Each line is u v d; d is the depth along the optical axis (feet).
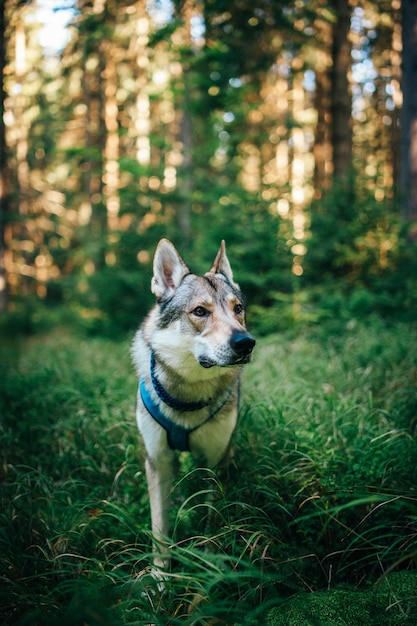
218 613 7.09
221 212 29.50
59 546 8.98
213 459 10.67
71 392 16.43
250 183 51.67
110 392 16.17
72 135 69.31
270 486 10.04
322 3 34.60
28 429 14.19
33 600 7.45
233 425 10.55
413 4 30.27
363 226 28.73
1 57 42.55
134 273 34.63
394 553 8.50
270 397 13.03
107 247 38.09
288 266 28.22
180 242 35.53
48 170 72.79
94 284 36.78
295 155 53.98
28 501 10.22
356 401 14.17
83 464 12.09
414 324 23.30
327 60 49.24
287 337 23.63
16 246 66.39
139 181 37.76
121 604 6.90
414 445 10.58
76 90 61.57
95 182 54.19
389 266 28.12
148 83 47.29
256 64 39.11
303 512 9.39
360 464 9.83
